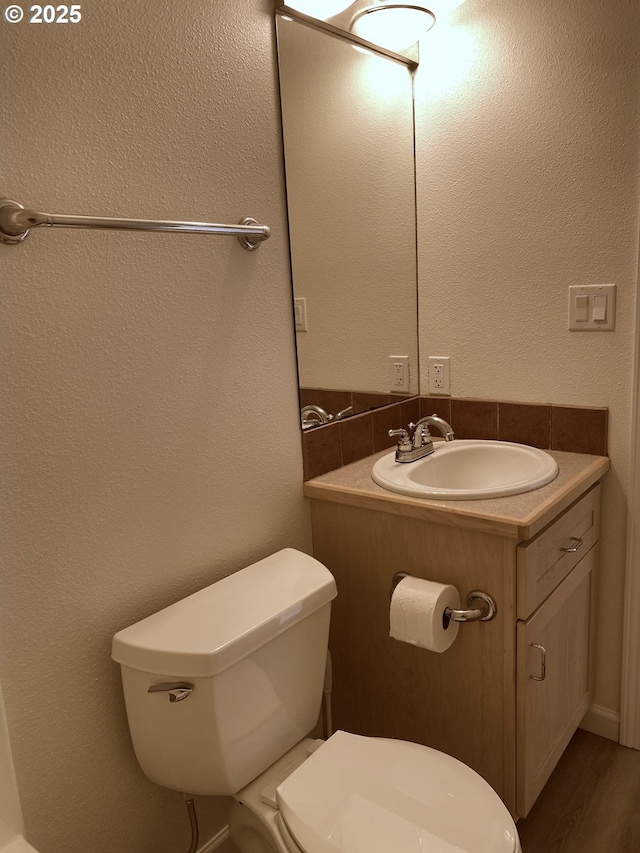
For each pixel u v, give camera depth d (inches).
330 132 65.2
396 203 76.0
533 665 55.9
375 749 48.3
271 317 60.3
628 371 66.6
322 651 54.6
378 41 69.4
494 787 58.6
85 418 46.3
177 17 49.5
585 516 65.1
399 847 39.6
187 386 53.1
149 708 46.4
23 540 43.6
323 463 68.0
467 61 71.3
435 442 76.9
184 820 56.0
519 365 74.3
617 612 70.9
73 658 47.2
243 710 47.2
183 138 50.8
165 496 52.4
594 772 68.0
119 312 47.5
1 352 41.3
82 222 41.9
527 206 70.1
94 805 49.6
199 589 55.9
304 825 41.5
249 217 57.1
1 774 43.1
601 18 61.9
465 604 56.7
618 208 64.2
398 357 78.8
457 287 77.5
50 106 42.4
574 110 65.1
